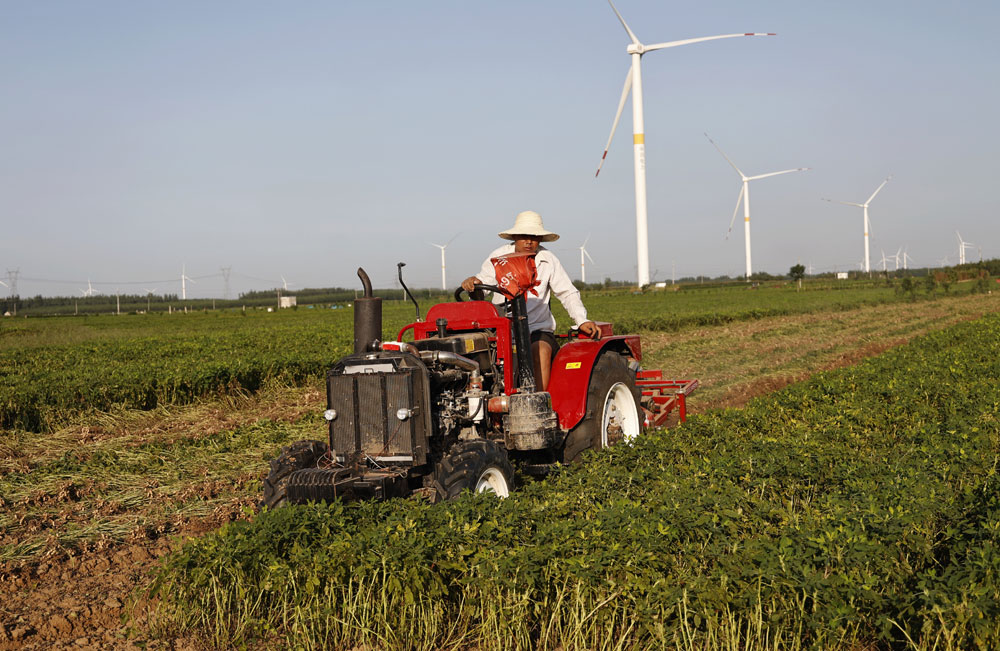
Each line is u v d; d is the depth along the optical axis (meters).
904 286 50.16
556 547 4.91
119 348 24.58
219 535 5.39
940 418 9.70
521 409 6.81
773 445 7.81
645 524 5.20
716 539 5.07
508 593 4.80
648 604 4.51
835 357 20.23
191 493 8.62
